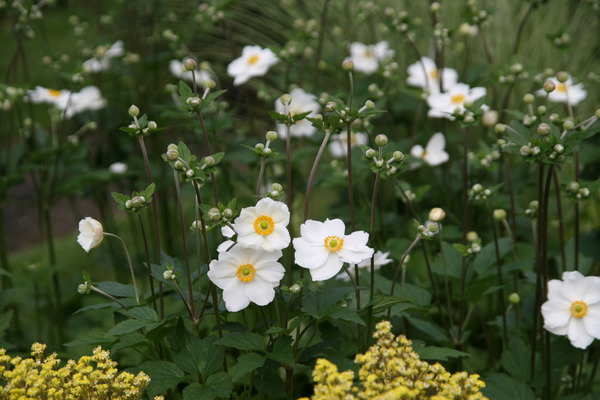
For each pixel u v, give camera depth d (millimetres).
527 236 4883
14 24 4816
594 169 5555
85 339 2910
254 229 2707
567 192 3143
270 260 2740
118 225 6660
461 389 2553
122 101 6348
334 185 4570
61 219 7691
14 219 7684
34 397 2602
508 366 3492
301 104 4793
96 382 2684
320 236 2816
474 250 3365
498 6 6762
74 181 4969
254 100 7902
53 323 5156
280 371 4074
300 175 5449
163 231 5766
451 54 6656
